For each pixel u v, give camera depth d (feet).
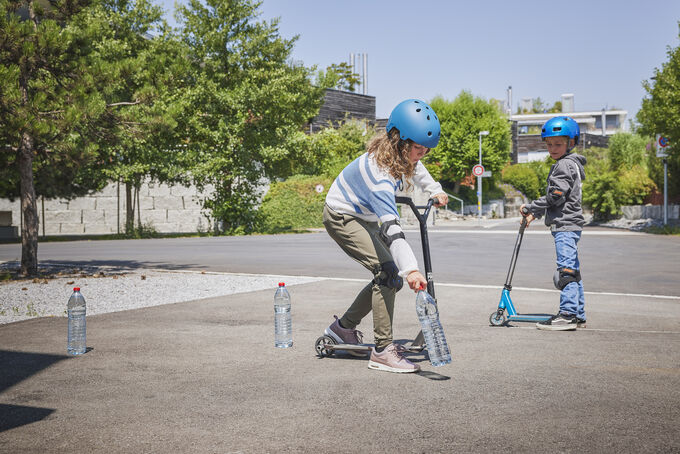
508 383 11.75
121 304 23.40
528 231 85.20
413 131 11.71
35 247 33.88
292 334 17.11
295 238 74.59
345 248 12.95
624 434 8.93
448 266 38.01
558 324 17.37
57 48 32.53
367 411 10.12
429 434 8.98
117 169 80.38
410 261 11.38
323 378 12.32
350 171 12.47
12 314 21.45
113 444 8.75
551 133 18.01
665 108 74.64
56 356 14.62
